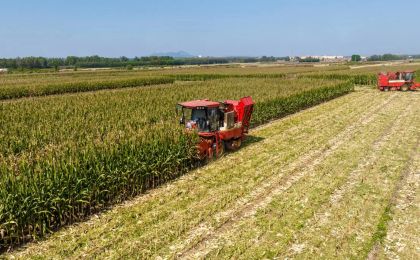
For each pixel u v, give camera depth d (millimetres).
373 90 49562
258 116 25719
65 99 31172
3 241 9953
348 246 9578
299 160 17031
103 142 13406
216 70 112375
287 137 21844
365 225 10680
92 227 10820
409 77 46531
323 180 14328
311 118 28438
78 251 9422
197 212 11531
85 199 11695
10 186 10031
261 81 49844
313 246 9570
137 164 13195
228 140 18531
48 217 10477
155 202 12531
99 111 24047
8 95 42156
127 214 11641
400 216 11266
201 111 17219
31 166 11266
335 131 23188
